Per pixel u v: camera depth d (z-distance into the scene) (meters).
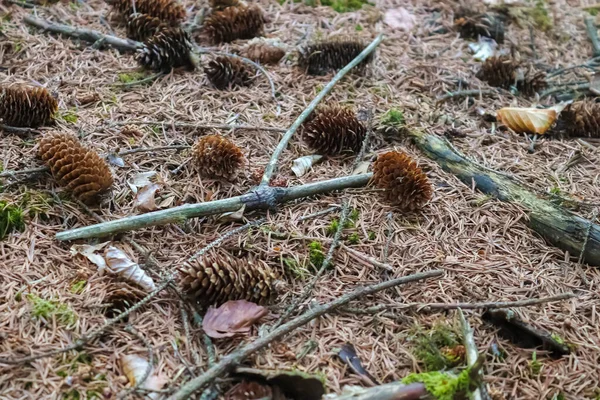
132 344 0.94
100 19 1.49
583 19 1.70
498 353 0.96
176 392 0.87
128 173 1.15
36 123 1.20
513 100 1.39
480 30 1.57
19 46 1.37
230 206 1.09
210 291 0.97
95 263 1.01
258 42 1.45
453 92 1.38
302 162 1.19
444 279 1.04
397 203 1.13
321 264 1.05
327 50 1.40
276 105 1.31
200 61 1.40
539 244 1.10
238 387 0.90
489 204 1.15
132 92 1.32
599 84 1.43
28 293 0.97
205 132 1.24
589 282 1.05
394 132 1.26
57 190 1.10
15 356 0.90
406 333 0.97
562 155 1.26
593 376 0.94
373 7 1.64
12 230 1.05
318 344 0.95
